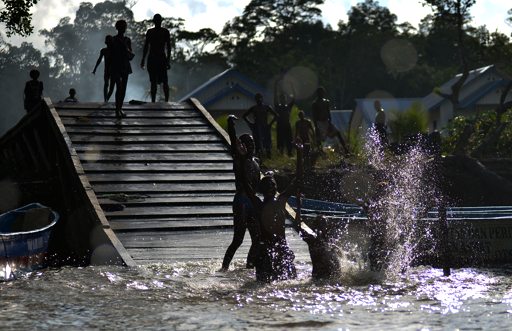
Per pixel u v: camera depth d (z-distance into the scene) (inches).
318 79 5182.1
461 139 1526.8
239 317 515.8
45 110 1294.3
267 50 5438.0
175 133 1234.0
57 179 1306.6
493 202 1400.1
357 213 965.8
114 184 1068.5
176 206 1018.7
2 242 776.3
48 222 956.6
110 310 544.7
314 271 663.8
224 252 844.0
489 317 506.6
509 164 1510.8
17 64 5457.7
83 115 1274.6
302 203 1148.5
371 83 5477.4
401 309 535.2
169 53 1375.5
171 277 693.9
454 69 5319.9
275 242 657.0
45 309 550.3
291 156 1465.3
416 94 5403.5
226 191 1064.8
